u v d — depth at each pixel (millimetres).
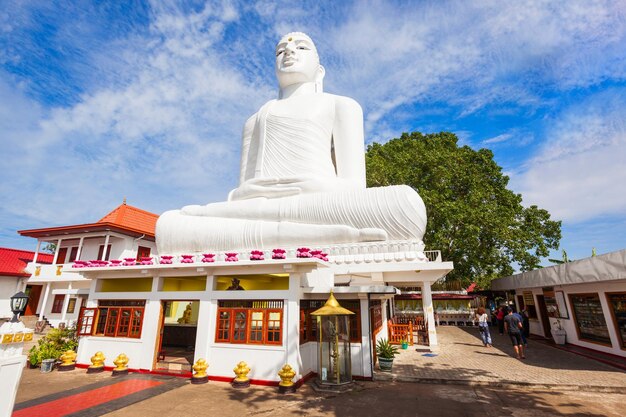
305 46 16625
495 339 13766
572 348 11164
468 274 21109
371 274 11320
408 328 12320
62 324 15898
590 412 5797
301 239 11445
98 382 7766
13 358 4441
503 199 21938
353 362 8086
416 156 22000
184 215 13523
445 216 19047
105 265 9664
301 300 8289
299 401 6473
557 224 21641
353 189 12109
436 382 7605
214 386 7410
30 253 22438
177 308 15875
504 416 5660
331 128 15164
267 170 14438
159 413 5910
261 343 7723
